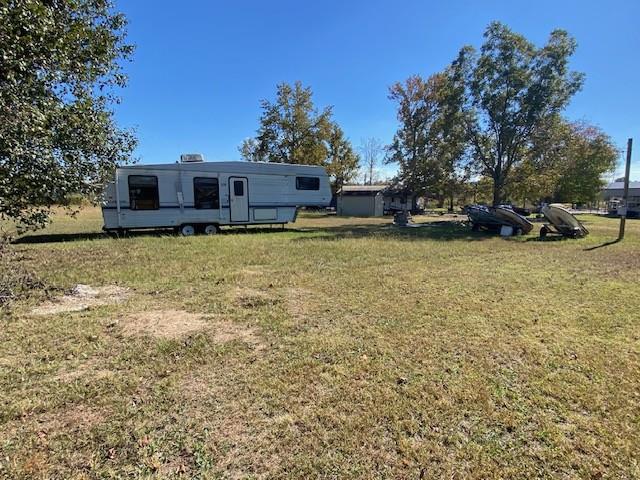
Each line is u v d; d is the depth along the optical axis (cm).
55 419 241
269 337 382
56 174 519
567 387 287
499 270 733
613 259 880
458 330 405
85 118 593
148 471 198
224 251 929
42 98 477
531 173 2025
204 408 256
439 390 281
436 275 681
